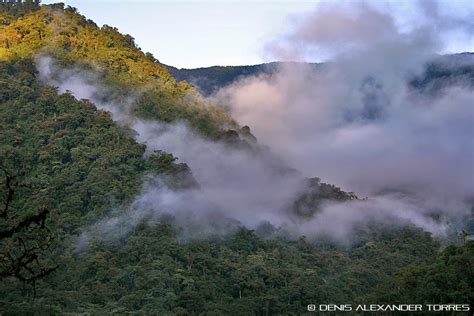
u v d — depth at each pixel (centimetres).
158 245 7944
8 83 10525
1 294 6303
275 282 8288
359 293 8706
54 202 8488
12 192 2267
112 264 7494
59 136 9812
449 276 6331
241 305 7162
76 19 13400
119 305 6756
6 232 2192
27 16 13088
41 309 6041
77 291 6894
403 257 10638
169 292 7050
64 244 7762
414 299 6306
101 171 9169
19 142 9425
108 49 13100
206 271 7981
